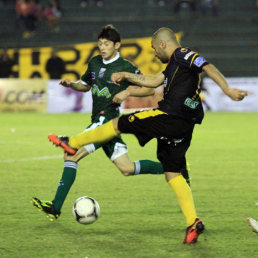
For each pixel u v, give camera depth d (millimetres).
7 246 16969
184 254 16156
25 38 105750
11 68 91188
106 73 20828
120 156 20516
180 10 112188
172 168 17672
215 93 84375
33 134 53094
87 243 17344
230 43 102812
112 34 20766
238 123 65625
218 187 27469
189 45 102812
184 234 18469
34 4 105750
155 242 17453
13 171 32156
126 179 29656
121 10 111875
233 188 27219
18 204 23328
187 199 17453
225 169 33219
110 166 34281
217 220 20531
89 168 33469
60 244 17219
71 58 89562
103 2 113562
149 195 25344
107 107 20891
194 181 29188
